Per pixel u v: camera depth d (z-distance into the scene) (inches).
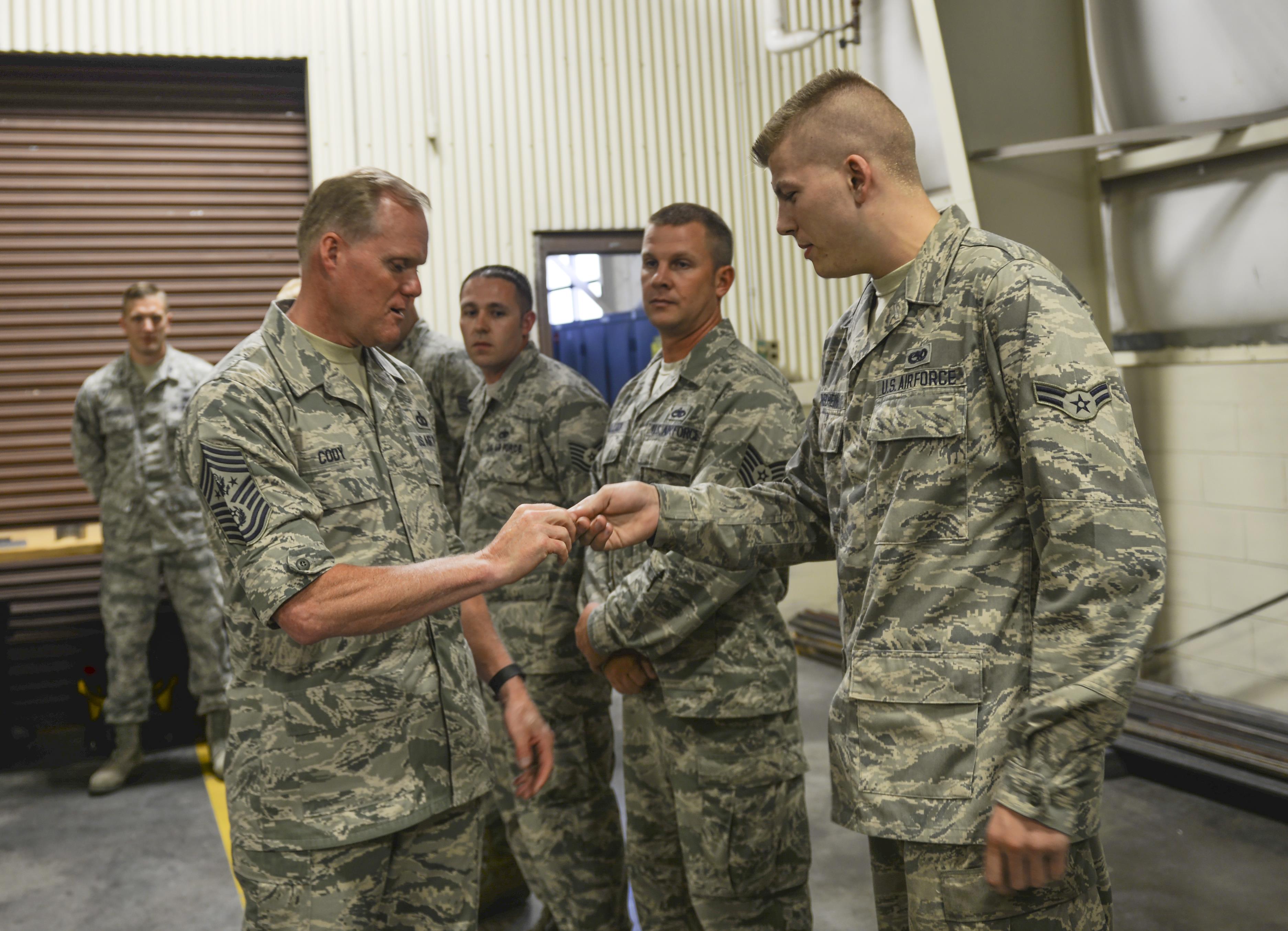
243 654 55.7
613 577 81.1
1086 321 46.3
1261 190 135.0
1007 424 48.3
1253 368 138.7
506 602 89.8
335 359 59.4
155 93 188.1
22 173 180.9
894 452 50.8
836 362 58.8
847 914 102.9
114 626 155.4
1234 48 133.7
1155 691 147.0
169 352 163.5
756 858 73.0
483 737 61.5
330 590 51.0
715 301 80.0
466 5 199.8
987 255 49.4
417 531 59.9
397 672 56.9
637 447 79.7
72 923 107.0
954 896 47.6
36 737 176.6
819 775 142.2
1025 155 147.6
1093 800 43.1
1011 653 47.4
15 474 180.4
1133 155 148.1
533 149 204.2
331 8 192.5
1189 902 101.2
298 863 54.4
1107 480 43.8
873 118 52.1
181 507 159.3
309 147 196.1
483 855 106.1
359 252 57.2
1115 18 147.6
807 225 53.6
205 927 105.7
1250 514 140.9
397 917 59.7
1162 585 43.0
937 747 48.2
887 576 50.3
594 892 88.4
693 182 213.9
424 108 197.8
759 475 72.9
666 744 75.2
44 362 182.4
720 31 214.4
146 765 162.7
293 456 55.2
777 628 75.3
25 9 178.2
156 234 188.4
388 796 55.9
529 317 98.0
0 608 165.2
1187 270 145.6
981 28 145.9
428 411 66.4
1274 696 139.0
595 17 207.3
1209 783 127.8
